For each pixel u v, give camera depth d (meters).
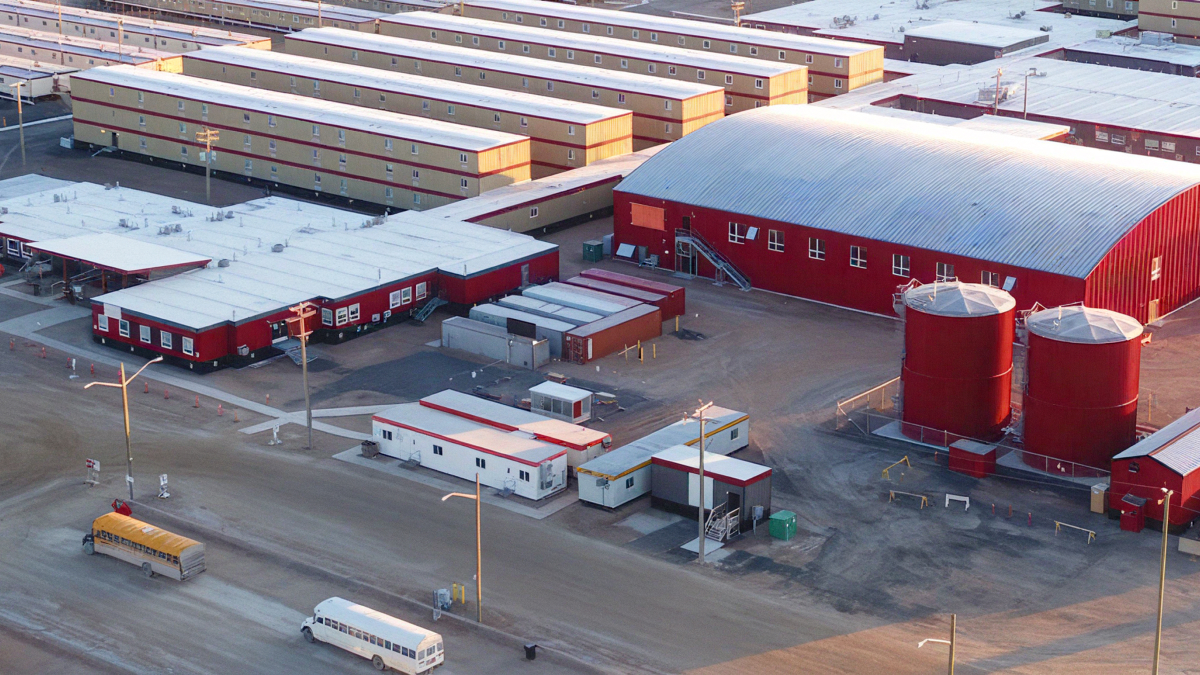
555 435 91.94
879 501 87.75
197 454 94.62
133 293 114.19
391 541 83.44
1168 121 156.88
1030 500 87.62
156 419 100.12
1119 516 84.50
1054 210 114.88
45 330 116.81
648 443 91.12
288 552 82.31
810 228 121.00
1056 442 90.56
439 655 70.81
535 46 189.88
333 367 108.94
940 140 129.75
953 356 93.31
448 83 168.25
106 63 197.00
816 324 117.31
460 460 91.31
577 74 170.88
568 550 82.31
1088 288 107.62
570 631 74.00
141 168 164.88
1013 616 74.69
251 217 134.88
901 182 122.88
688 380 106.19
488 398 102.50
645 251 132.38
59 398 103.50
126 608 76.81
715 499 84.81
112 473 92.25
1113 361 88.62
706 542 83.19
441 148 142.25
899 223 118.00
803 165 128.50
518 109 156.25
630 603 76.56
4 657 72.31
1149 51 193.50
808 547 82.38
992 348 93.62
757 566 80.38
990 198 118.06
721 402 102.25
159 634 74.31
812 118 138.62
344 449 95.56
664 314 117.62
